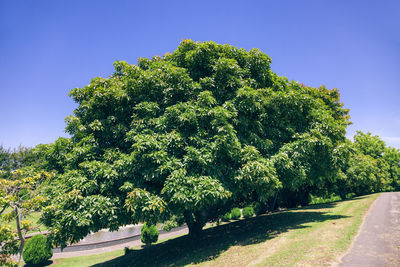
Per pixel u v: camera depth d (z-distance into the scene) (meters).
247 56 13.68
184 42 13.86
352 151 14.77
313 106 15.10
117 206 10.15
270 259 8.02
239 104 11.50
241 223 19.11
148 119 10.90
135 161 10.01
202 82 12.18
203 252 11.20
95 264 16.42
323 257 7.43
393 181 56.94
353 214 14.75
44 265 17.41
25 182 8.91
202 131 10.75
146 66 15.09
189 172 10.00
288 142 13.36
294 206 31.78
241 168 10.62
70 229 9.42
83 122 12.55
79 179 9.80
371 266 6.46
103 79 12.81
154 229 23.14
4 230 7.93
